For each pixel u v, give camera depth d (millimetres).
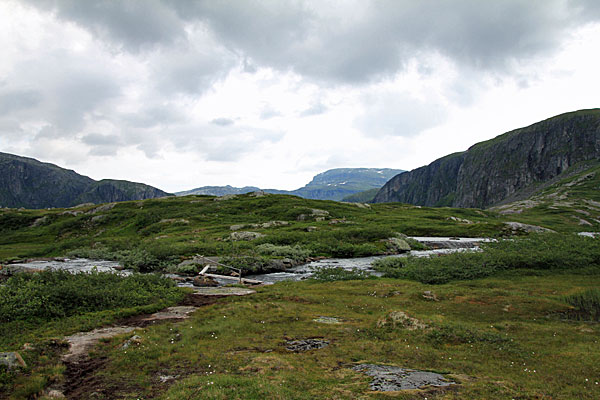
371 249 61562
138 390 11859
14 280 26078
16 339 16734
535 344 16969
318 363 14219
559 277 32719
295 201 134750
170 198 153875
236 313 22703
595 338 17375
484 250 45781
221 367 13711
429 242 73188
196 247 59594
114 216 122625
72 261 59000
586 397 11039
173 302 26281
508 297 26125
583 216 152875
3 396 11008
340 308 25453
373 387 11422
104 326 19672
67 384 12391
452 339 17531
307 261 55219
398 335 18266
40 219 126750
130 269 48656
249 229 89125
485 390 11289
